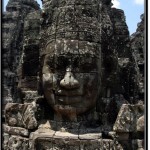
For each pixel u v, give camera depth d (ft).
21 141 19.84
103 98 20.26
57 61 19.03
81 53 18.93
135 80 22.03
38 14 22.00
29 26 21.76
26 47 21.56
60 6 19.93
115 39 22.02
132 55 22.44
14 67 36.14
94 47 19.26
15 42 37.29
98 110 20.15
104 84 20.30
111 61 20.29
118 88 20.99
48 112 20.52
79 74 18.92
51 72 19.39
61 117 19.75
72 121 19.58
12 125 20.88
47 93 19.70
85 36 19.17
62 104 19.17
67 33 19.16
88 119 19.84
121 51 21.99
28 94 21.48
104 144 18.74
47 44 19.75
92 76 19.10
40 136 19.06
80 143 18.57
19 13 38.86
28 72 21.65
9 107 20.98
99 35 19.66
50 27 19.94
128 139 19.19
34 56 21.42
